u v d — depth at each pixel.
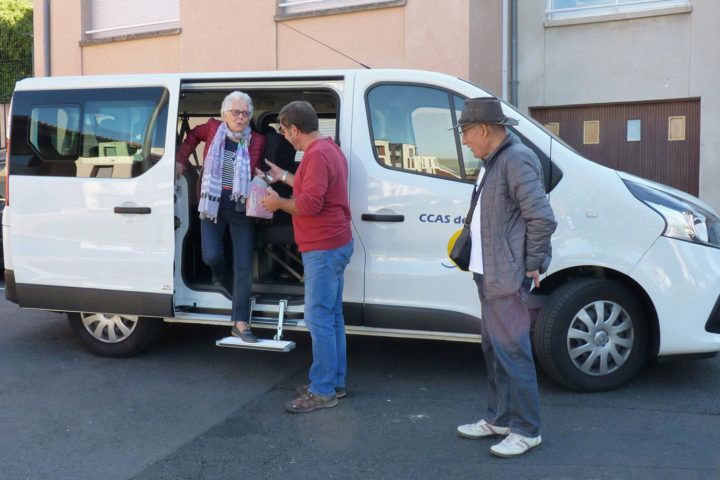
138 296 4.82
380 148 4.51
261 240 5.20
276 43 10.61
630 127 9.59
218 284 4.98
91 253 4.92
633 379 4.64
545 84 9.88
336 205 4.07
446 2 9.27
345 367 4.35
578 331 4.25
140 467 3.40
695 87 9.08
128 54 11.82
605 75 9.54
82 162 4.98
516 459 3.43
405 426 3.88
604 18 9.45
